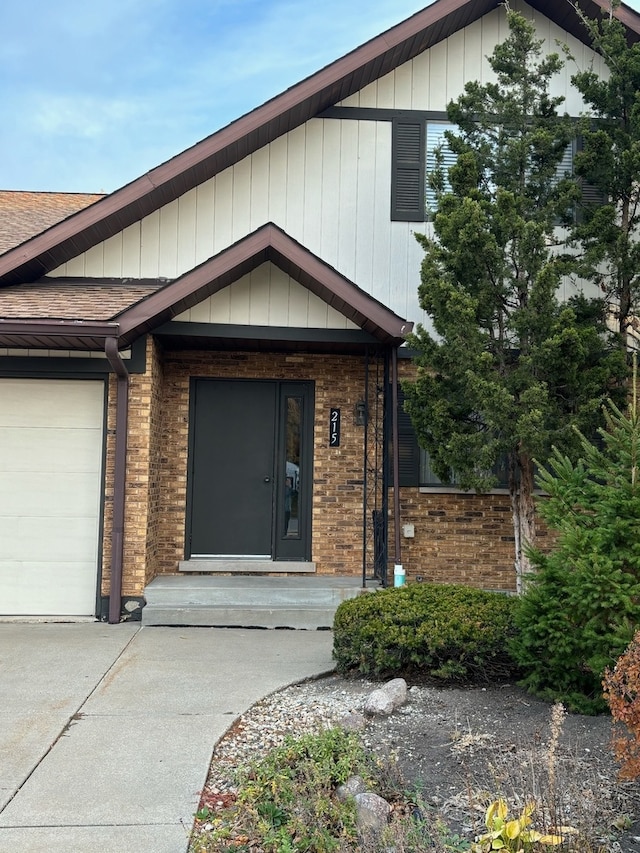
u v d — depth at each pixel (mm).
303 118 9477
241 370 9617
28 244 8648
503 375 7695
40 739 4820
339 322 8711
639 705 3562
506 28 9766
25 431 8625
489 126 8242
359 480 9594
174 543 9414
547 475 5801
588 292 9359
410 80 9656
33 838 3568
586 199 9562
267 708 5520
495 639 5805
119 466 8297
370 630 5992
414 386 7914
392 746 4637
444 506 9422
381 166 9562
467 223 7383
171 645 7359
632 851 3363
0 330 7551
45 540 8555
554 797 3307
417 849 3230
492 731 4855
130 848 3488
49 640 7484
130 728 5031
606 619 5031
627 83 8148
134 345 8445
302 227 9461
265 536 9586
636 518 5062
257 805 3760
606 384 7859
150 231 9320
